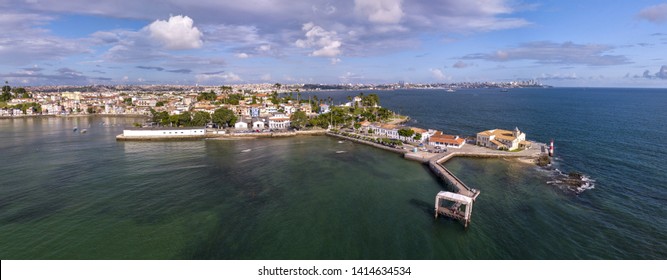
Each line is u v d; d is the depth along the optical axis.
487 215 65.88
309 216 66.06
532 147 125.81
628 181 86.06
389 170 100.06
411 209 69.88
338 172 97.25
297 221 63.78
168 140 152.88
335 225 62.25
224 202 72.88
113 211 67.62
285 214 66.88
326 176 93.00
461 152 117.88
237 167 102.00
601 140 141.25
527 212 67.12
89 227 60.75
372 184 86.19
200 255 51.75
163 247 54.03
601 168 98.62
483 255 52.12
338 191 80.50
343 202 73.50
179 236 57.62
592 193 77.50
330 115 193.88
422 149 122.75
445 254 52.53
